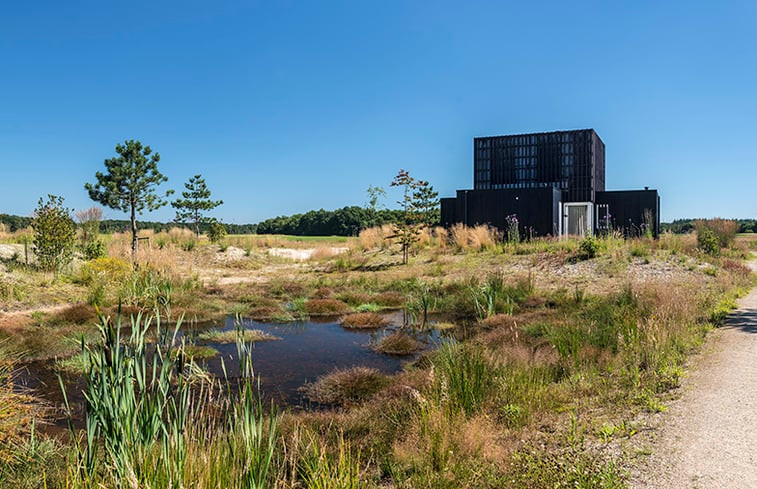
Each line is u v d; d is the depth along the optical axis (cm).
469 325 934
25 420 380
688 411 425
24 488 311
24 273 1282
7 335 773
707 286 1171
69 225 1448
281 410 522
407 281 1460
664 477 315
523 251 1753
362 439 400
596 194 2889
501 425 411
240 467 275
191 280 1419
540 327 795
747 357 589
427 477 321
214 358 732
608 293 1117
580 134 4556
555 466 320
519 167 4806
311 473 299
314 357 749
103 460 298
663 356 577
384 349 778
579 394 488
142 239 2075
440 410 402
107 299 1123
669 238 1709
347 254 2122
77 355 702
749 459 336
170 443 284
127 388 289
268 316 1067
